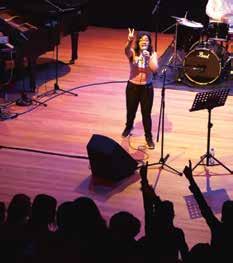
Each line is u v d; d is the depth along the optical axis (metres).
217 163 7.95
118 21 15.33
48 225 4.69
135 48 8.05
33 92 10.55
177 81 11.16
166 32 14.98
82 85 11.02
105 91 10.73
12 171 7.61
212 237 4.60
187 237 6.27
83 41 14.13
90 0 15.29
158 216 4.60
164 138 8.72
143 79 8.08
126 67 12.20
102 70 11.94
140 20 15.16
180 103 10.19
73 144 8.48
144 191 5.07
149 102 8.15
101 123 9.27
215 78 11.03
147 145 8.42
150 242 4.39
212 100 7.18
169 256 4.30
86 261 4.32
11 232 4.52
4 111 9.59
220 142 8.66
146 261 4.28
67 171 7.67
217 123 9.38
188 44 11.30
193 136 8.84
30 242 4.44
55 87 10.60
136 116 9.56
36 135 8.74
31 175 7.53
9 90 10.62
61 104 10.02
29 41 10.02
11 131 8.85
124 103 10.18
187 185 7.37
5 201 6.87
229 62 11.41
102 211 6.76
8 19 10.20
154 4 14.84
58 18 10.70
